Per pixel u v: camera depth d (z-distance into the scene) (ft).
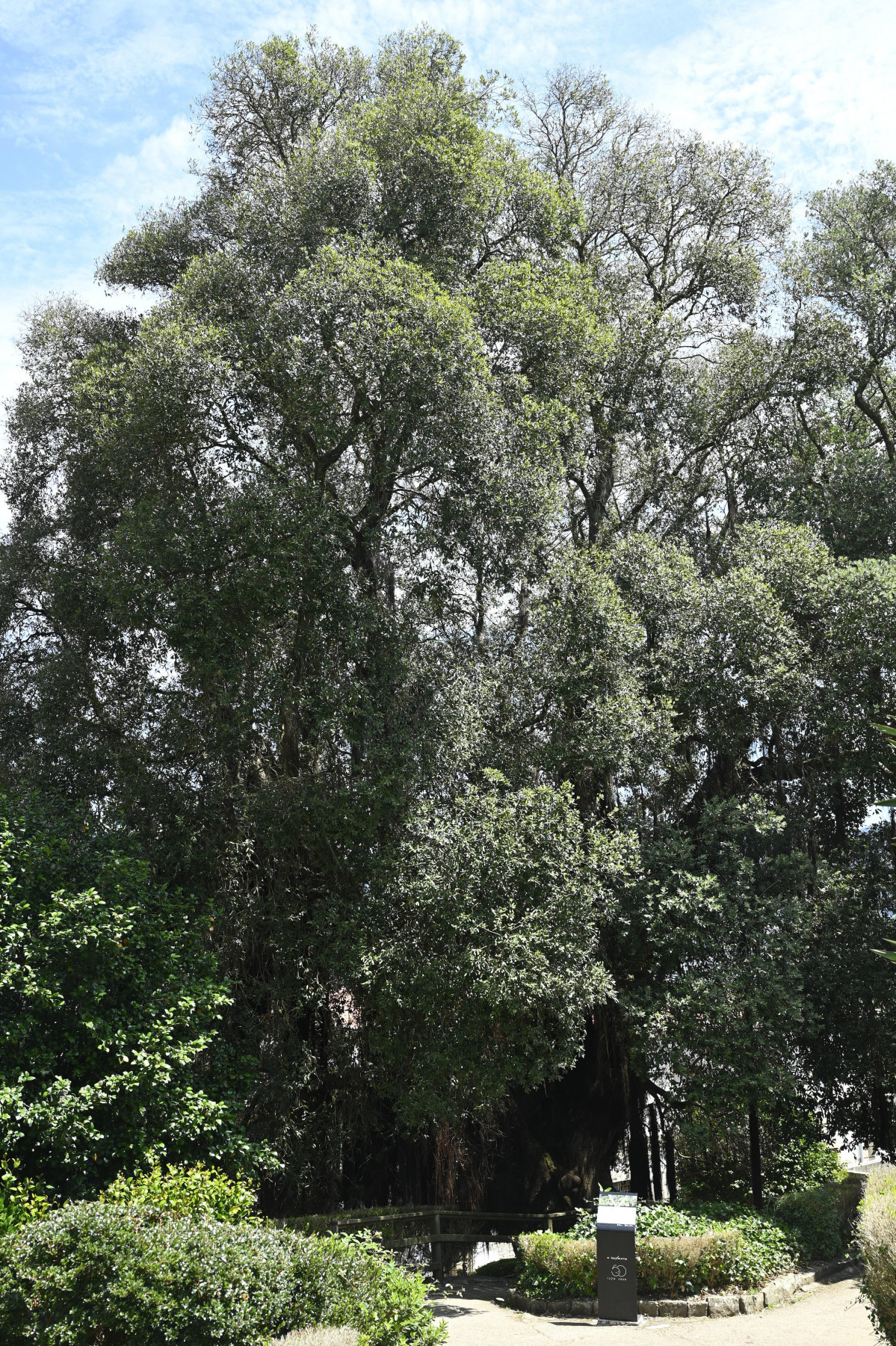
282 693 53.11
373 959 48.91
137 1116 40.04
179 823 56.90
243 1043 55.26
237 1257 25.26
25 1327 24.62
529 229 66.59
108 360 64.54
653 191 80.33
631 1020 57.26
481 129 63.46
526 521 56.59
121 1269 24.63
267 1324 24.57
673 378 76.89
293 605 53.67
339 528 54.75
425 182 59.11
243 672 53.52
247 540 52.29
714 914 57.21
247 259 58.59
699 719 65.46
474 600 69.56
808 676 63.05
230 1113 44.68
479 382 53.98
